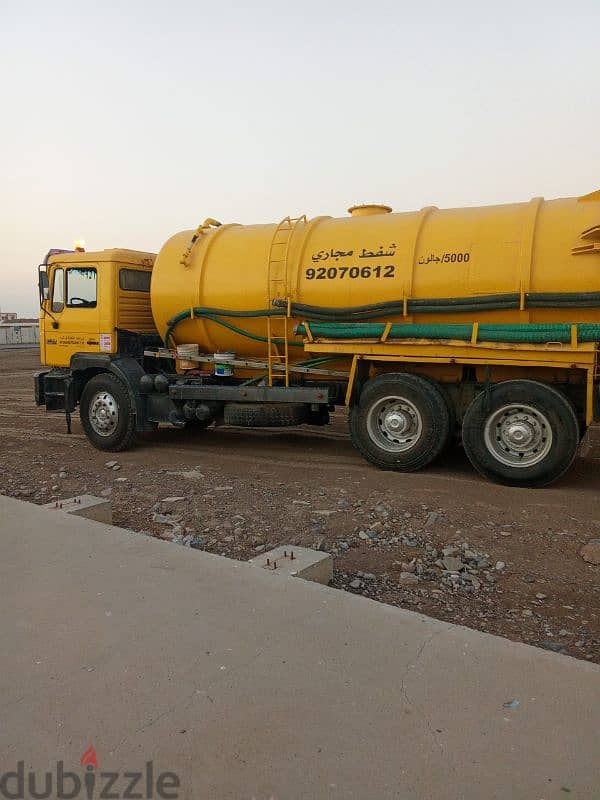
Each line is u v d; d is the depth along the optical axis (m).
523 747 2.48
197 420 10.21
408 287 7.56
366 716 2.68
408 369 8.03
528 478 7.08
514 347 7.01
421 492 6.91
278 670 3.03
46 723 2.66
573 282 6.81
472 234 7.39
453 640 3.31
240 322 8.78
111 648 3.23
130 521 6.04
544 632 3.87
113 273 9.78
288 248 8.34
